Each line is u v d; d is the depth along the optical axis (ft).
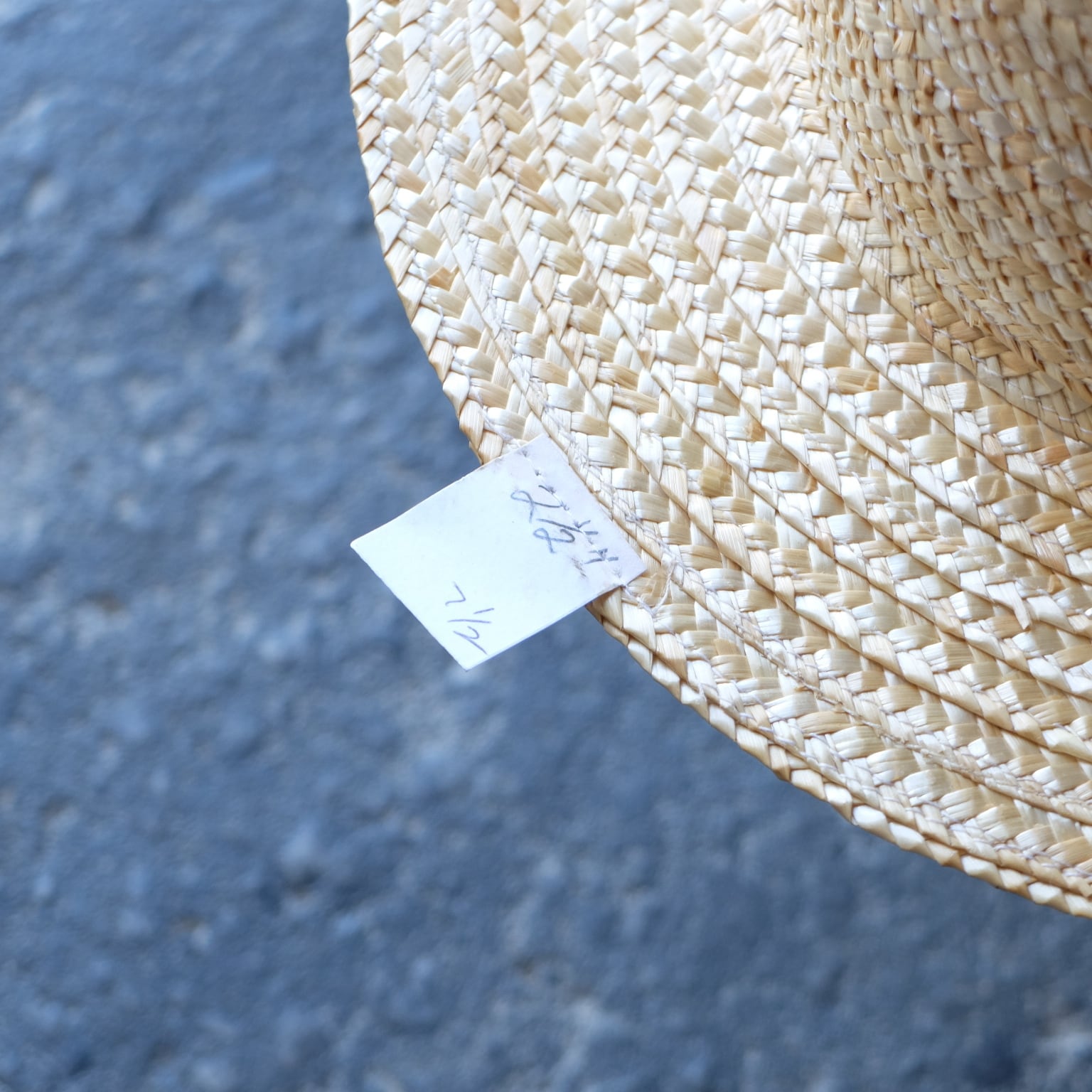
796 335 1.87
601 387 1.87
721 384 1.87
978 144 1.74
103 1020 2.65
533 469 1.86
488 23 1.90
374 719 2.78
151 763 2.78
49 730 2.81
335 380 2.97
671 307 1.88
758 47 1.90
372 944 2.66
